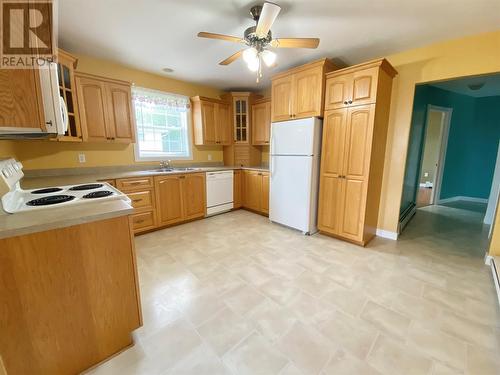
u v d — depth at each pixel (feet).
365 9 5.87
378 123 8.19
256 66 6.58
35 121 3.34
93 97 8.65
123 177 8.96
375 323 4.89
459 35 7.22
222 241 9.31
